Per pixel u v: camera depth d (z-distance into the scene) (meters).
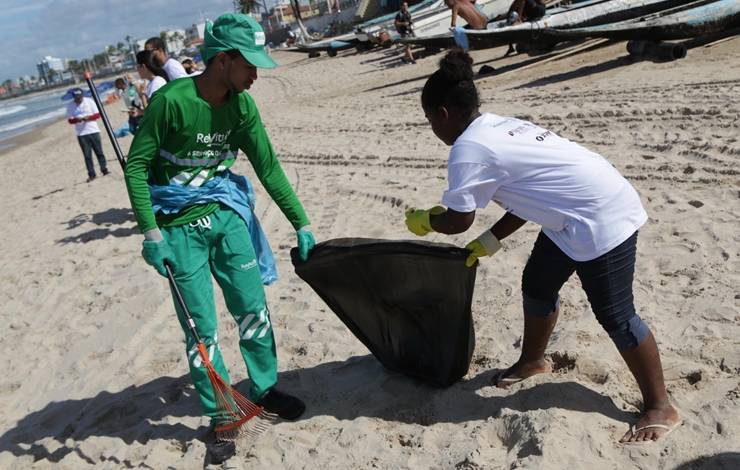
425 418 3.84
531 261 3.59
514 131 3.18
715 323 4.18
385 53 28.50
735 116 8.24
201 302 3.79
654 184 6.80
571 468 3.16
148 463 3.96
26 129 46.78
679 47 12.62
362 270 3.91
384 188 8.51
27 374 5.70
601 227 3.13
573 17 15.93
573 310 4.63
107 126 4.15
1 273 8.86
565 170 3.12
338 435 3.84
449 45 19.45
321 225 7.62
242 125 3.71
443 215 3.33
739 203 5.95
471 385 4.04
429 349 4.05
